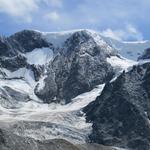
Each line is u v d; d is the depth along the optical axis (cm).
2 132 16675
